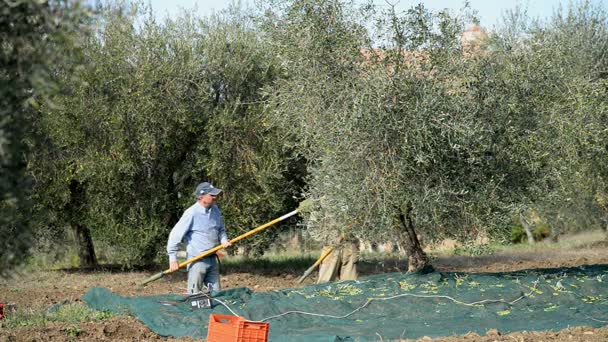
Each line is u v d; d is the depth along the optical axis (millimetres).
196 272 12305
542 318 11023
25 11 4992
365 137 12250
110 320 10852
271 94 14469
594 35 19766
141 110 17938
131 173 18062
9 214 5273
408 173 12508
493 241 13352
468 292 12508
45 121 16625
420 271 14109
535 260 21609
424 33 12617
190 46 18547
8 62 5074
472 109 12602
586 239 28125
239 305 11664
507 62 13516
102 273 19438
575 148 13703
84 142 18172
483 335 9852
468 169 12867
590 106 13539
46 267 21359
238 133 18344
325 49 12852
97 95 18031
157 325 10625
